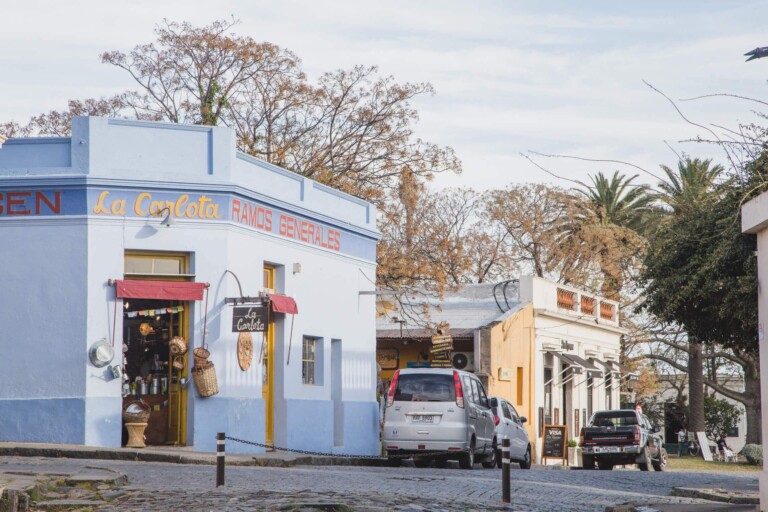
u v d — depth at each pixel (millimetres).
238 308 24828
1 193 24062
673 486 21891
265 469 21219
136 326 24766
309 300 28859
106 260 23953
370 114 43562
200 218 24812
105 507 14172
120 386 23891
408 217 43750
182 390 24688
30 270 23953
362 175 43469
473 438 26484
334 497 15594
